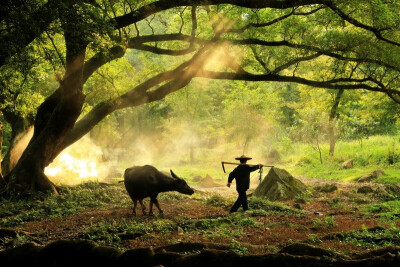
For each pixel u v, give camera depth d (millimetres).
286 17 16844
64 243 6332
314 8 18141
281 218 11156
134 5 14094
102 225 9492
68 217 11727
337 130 31344
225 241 8008
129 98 18875
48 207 13234
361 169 25422
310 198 15805
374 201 14805
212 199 14445
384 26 16469
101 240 8266
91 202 14289
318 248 6035
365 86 18547
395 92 18578
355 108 38031
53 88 28031
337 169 26797
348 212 12469
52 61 11977
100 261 6066
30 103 19656
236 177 12328
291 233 8938
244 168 12297
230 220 10336
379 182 20266
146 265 5777
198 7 19234
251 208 12977
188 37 18172
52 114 16516
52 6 9430
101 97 21172
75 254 6227
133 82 22656
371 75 18781
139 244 7883
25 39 9633
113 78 21203
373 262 4930
